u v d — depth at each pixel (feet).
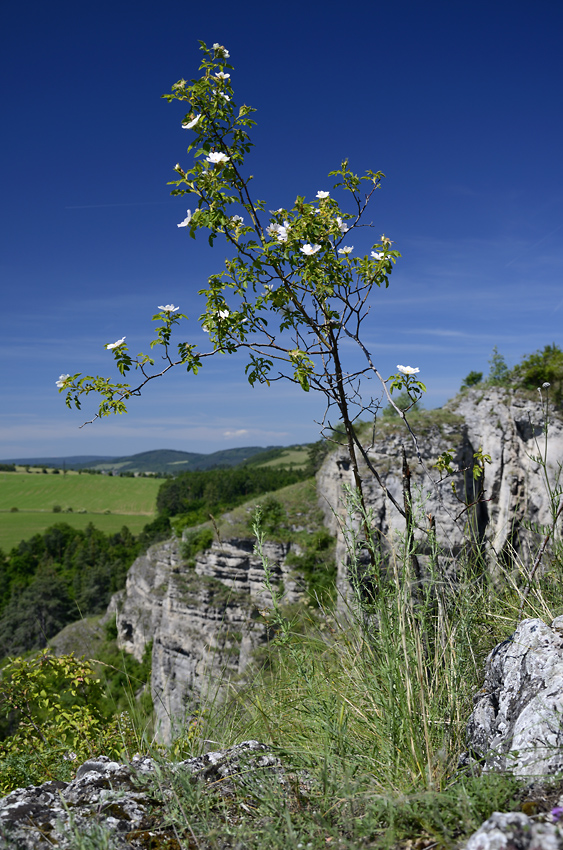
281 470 329.52
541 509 75.92
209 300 11.21
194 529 135.23
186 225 10.51
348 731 7.55
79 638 179.01
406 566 7.87
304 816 5.09
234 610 114.83
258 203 11.28
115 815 5.21
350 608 8.70
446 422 84.23
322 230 10.95
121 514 505.25
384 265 11.07
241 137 10.89
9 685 16.46
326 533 115.85
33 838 4.70
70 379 10.75
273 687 10.54
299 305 10.83
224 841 4.88
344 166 11.68
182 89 10.70
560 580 10.89
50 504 540.52
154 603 144.87
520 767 5.21
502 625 9.73
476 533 11.55
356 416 11.21
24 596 231.91
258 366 11.22
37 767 11.68
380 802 4.91
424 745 6.64
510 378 87.92
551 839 3.51
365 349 11.10
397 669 7.13
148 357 10.91
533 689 6.19
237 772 6.13
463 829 4.56
